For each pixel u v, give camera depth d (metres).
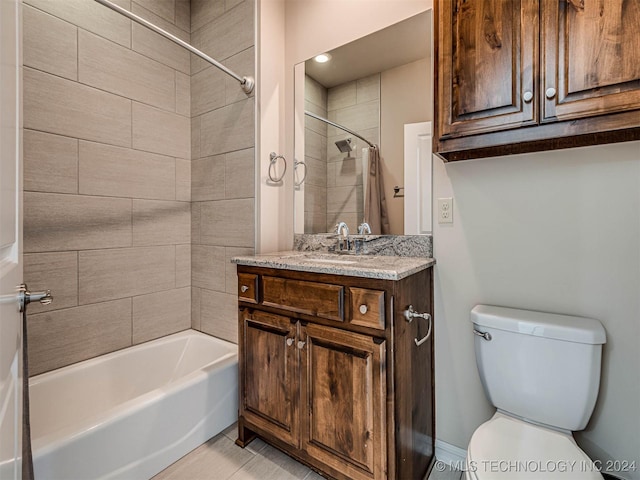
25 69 1.53
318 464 1.30
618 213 1.12
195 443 1.56
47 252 1.63
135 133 1.97
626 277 1.11
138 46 1.98
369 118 1.74
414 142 1.59
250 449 1.56
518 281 1.31
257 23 1.90
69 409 1.64
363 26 1.74
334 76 1.86
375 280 1.14
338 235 1.79
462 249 1.43
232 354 1.88
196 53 1.62
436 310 1.49
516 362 1.16
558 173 1.22
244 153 1.97
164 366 2.04
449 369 1.47
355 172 1.79
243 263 1.53
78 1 1.71
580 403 1.07
